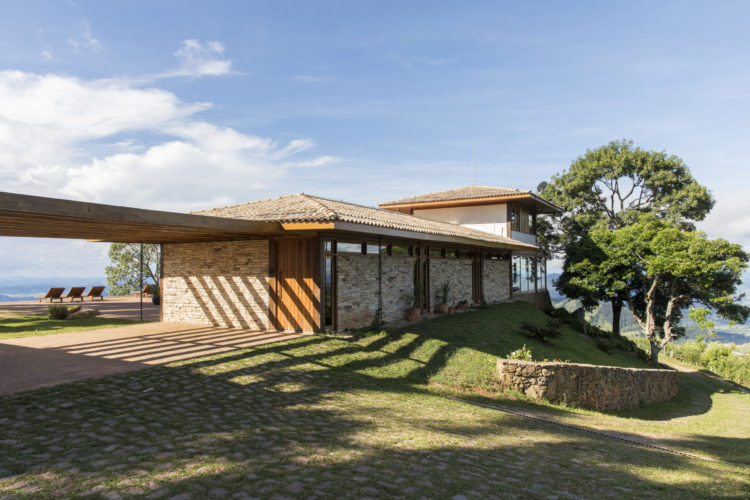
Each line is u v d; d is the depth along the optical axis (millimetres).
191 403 6215
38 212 6504
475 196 26078
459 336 14273
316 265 12156
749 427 12828
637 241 24766
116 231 10609
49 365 7938
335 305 12742
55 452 4277
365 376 9375
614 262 25578
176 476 3824
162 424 5277
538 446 6340
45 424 5043
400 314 15891
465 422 7266
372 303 14344
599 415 11438
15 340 10852
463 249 21109
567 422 9273
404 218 19234
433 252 18500
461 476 4453
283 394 7203
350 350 10922
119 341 10719
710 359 41812
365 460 4688
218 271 14008
